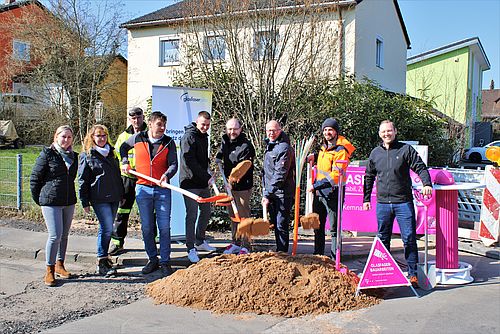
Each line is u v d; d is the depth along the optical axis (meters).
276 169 6.45
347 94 11.24
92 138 6.51
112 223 6.69
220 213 9.17
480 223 8.43
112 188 6.58
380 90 12.19
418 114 12.64
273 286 5.38
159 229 6.57
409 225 6.18
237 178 6.50
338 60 11.41
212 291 5.42
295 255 6.16
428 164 13.04
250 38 10.37
